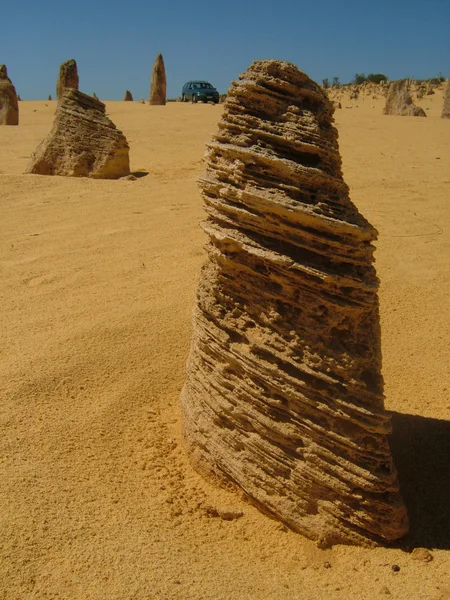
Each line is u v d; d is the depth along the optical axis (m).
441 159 18.67
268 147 4.63
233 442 4.96
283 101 4.67
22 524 4.56
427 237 11.62
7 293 9.11
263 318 4.78
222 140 4.89
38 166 17.16
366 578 4.15
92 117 16.91
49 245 11.20
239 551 4.48
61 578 4.12
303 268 4.47
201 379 5.30
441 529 4.63
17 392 6.38
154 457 5.56
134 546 4.41
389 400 6.63
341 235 4.47
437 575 4.11
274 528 4.66
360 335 4.63
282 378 4.61
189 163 18.75
